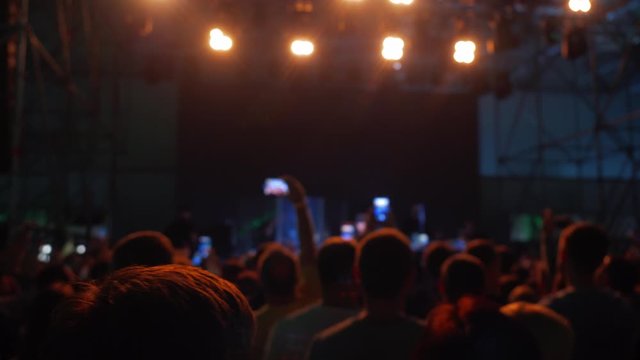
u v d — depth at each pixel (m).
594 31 13.73
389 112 17.89
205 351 0.60
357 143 17.77
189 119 17.16
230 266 5.02
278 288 2.98
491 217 18.06
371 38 14.51
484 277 2.60
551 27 11.88
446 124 18.20
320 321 2.48
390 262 2.00
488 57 17.27
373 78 16.89
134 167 16.91
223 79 17.22
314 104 17.64
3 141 6.68
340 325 2.09
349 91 17.70
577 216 18.16
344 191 17.64
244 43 15.30
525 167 18.16
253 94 17.38
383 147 17.83
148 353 0.58
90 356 0.57
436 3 10.41
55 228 10.23
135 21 13.70
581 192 18.17
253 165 17.36
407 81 16.56
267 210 17.30
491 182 18.22
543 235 3.99
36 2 15.19
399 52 6.46
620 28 13.81
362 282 2.04
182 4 12.23
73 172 16.39
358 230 15.26
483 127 18.30
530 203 17.97
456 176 18.27
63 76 11.07
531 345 1.49
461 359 1.14
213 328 0.60
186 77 16.84
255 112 17.41
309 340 2.45
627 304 2.67
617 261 3.40
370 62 16.11
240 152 17.34
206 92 17.27
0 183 15.03
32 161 14.90
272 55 15.63
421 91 18.03
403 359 1.95
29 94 15.31
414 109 18.03
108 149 16.42
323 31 10.82
